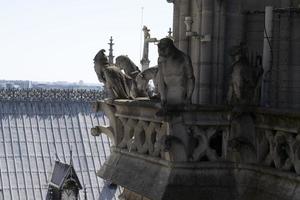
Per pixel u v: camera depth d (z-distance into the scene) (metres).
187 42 15.66
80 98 80.06
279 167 12.77
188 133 13.73
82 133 77.25
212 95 14.88
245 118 13.54
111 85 16.66
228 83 14.47
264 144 13.32
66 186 66.25
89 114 79.25
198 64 15.06
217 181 13.78
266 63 14.44
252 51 14.94
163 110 13.55
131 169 15.57
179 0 15.94
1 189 69.44
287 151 12.62
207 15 14.86
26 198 69.25
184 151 13.73
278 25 14.71
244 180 13.64
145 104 14.80
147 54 19.22
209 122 13.81
